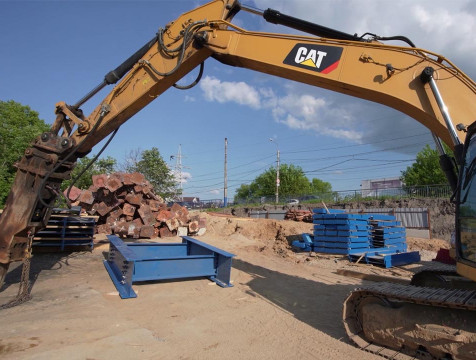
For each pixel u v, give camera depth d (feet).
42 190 20.17
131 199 43.75
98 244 38.63
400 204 73.87
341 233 40.52
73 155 21.71
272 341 15.75
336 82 17.06
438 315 13.25
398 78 15.99
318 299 23.41
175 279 26.76
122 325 16.47
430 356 13.43
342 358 14.11
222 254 26.07
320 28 18.67
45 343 13.83
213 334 16.28
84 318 17.08
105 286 23.58
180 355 13.75
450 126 14.53
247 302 21.89
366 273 32.91
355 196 96.99
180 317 18.40
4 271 19.75
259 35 19.08
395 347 14.43
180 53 19.98
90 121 21.27
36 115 112.06
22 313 17.60
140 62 20.67
